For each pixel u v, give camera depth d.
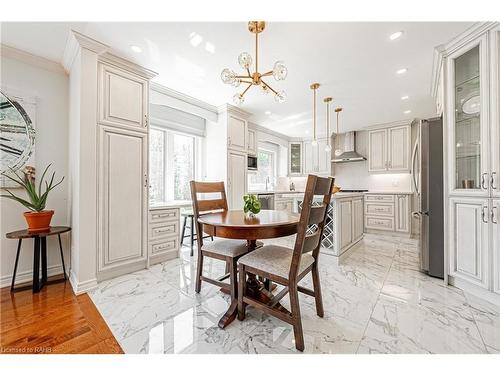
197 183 2.05
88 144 2.03
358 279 2.27
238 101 2.28
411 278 2.30
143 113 2.52
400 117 4.33
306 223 1.25
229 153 3.76
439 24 1.81
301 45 2.10
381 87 3.00
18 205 2.17
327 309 1.70
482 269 1.82
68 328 1.46
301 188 6.23
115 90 2.27
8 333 1.41
